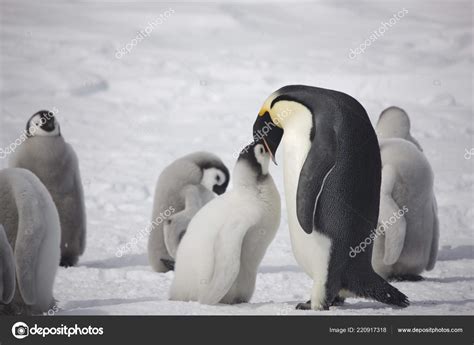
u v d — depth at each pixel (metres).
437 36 88.38
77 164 27.81
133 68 75.25
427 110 58.28
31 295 16.36
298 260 17.97
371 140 17.48
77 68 73.00
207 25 98.31
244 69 73.31
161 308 17.58
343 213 17.20
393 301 17.70
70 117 57.78
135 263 27.34
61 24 96.62
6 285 15.84
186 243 18.55
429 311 17.31
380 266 22.66
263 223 18.28
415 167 22.56
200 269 18.05
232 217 17.89
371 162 17.42
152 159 45.62
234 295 18.50
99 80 68.88
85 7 109.31
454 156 44.38
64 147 27.28
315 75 69.06
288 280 22.78
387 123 26.22
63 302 19.69
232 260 17.42
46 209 17.14
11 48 80.44
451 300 19.12
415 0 117.38
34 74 69.50
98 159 45.41
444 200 35.25
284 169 17.64
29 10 105.62
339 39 90.19
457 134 51.19
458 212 33.22
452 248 28.02
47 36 88.31
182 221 25.05
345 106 17.34
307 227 16.91
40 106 60.50
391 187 22.17
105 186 38.72
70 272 24.14
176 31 95.12
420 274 23.45
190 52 83.00
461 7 112.06
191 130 54.41
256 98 65.31
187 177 26.22
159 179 26.66
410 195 22.56
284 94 17.67
